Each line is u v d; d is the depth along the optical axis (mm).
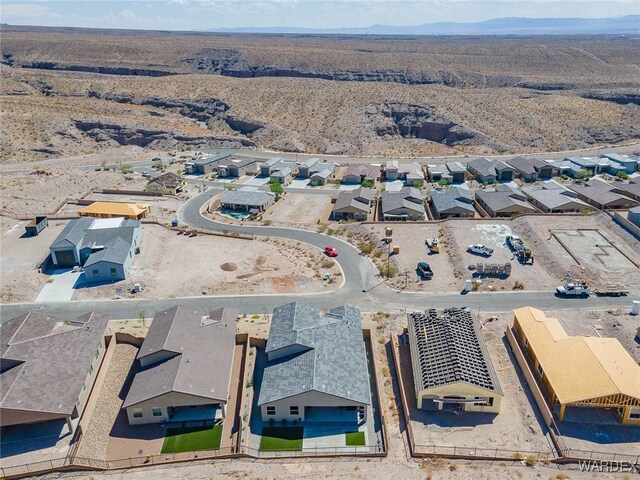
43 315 55562
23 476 39750
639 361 52031
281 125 181625
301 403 45312
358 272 74000
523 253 74875
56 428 44875
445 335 52969
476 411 47000
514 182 122062
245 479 39156
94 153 152000
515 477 39219
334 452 42625
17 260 76250
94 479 39281
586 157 137875
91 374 49969
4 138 145750
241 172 132125
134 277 71375
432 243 80000
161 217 99500
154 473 39969
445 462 40969
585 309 62562
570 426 44688
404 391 48812
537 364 50500
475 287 68062
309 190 119875
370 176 124812
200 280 71125
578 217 88812
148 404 45031
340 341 52344
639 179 113500
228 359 51000
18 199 103625
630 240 79312
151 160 147500
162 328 53125
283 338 51688
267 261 77188
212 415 46812
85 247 75188
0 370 47438
